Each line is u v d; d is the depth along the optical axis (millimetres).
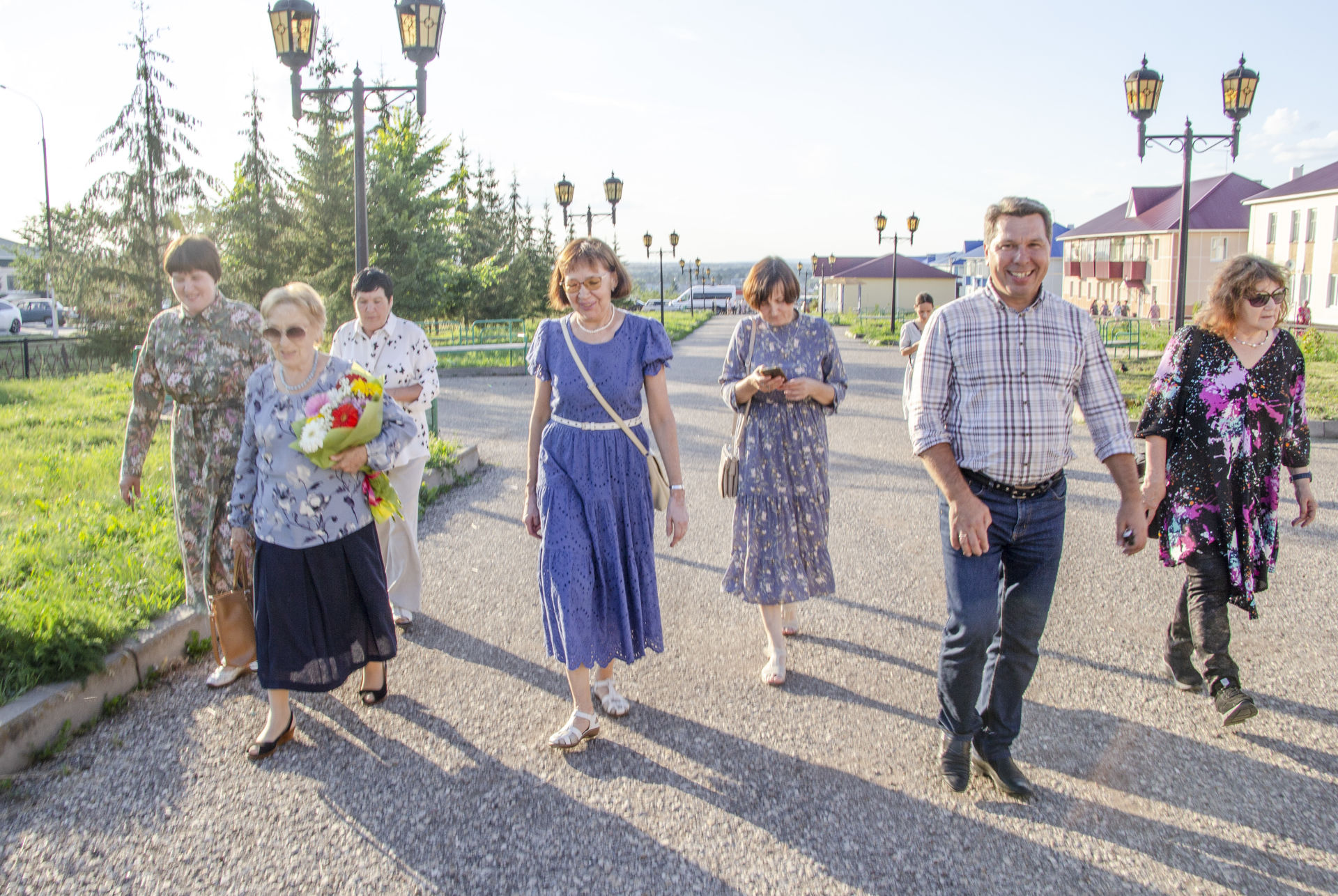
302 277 26609
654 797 3049
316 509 3314
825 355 4230
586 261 3404
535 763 3273
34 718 3270
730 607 4914
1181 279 12383
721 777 3178
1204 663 3518
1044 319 2881
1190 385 3512
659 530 6488
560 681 3967
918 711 3680
